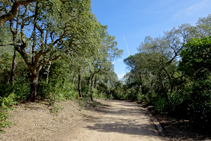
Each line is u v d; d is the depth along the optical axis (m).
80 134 6.12
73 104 12.94
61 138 5.43
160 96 17.58
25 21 8.34
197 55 7.80
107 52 18.16
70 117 9.09
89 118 9.92
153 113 13.31
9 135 4.73
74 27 7.93
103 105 19.33
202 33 13.77
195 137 5.73
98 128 7.38
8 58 16.39
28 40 8.89
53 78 12.38
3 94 8.04
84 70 10.98
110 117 10.94
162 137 6.11
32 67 9.01
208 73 7.98
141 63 16.34
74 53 9.46
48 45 8.69
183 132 6.52
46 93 10.54
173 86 15.51
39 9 7.79
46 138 5.21
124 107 19.38
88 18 8.63
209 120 6.23
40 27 9.00
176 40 14.75
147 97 25.16
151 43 15.02
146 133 6.72
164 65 13.45
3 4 7.45
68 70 13.20
